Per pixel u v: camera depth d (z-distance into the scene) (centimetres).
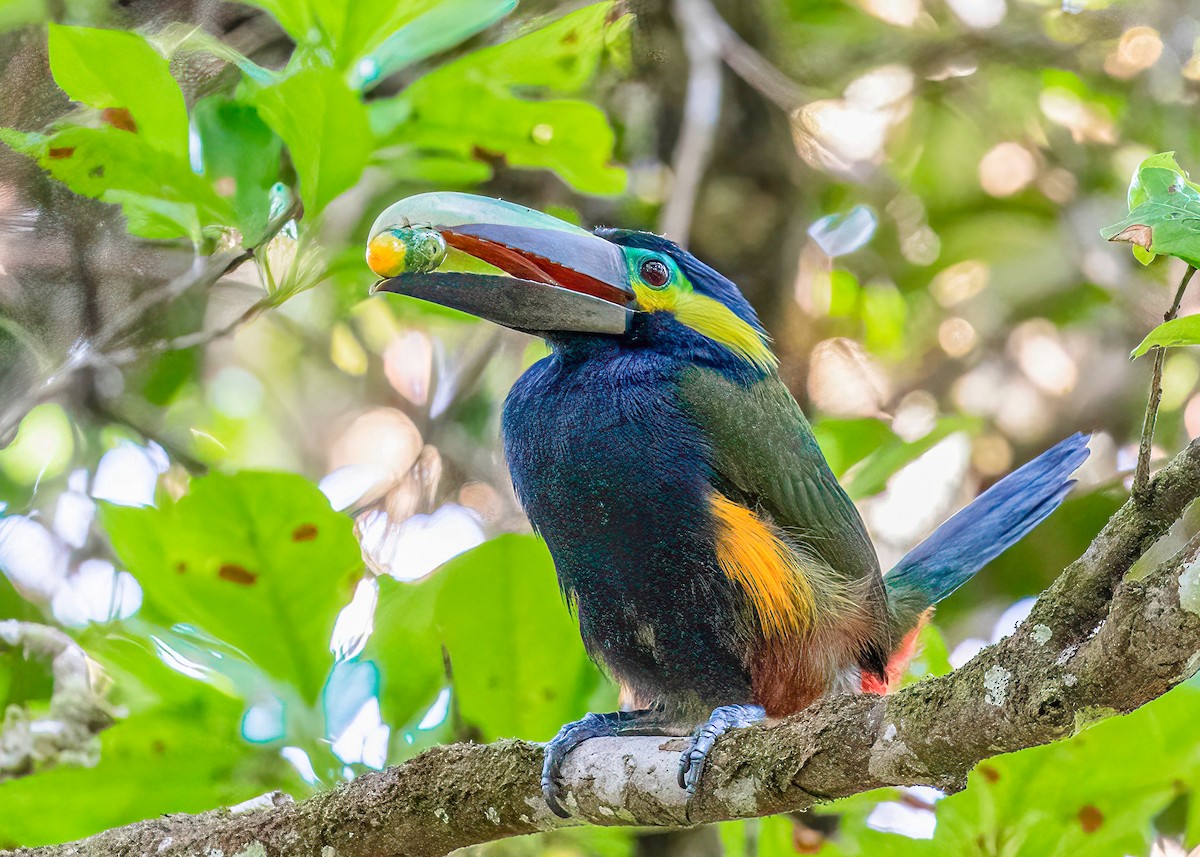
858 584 1030
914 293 1691
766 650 970
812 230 1495
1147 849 1005
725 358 1033
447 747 877
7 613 1299
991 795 990
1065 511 1490
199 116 1027
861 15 1567
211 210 1011
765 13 1466
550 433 984
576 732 923
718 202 1378
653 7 1345
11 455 1443
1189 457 645
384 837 861
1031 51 1567
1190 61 1630
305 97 933
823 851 1018
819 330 1498
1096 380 1670
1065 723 640
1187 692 1003
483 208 1009
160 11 1134
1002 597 1498
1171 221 612
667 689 1020
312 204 980
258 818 888
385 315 1590
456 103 1015
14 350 1146
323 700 991
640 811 803
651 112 1384
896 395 1667
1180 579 601
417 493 1512
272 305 1034
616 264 1034
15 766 1102
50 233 1146
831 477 1055
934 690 688
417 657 1009
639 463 959
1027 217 1686
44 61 1127
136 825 907
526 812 838
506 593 1006
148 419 1427
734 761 769
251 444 1593
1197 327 598
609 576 981
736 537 955
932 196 1688
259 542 973
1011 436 1666
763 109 1395
